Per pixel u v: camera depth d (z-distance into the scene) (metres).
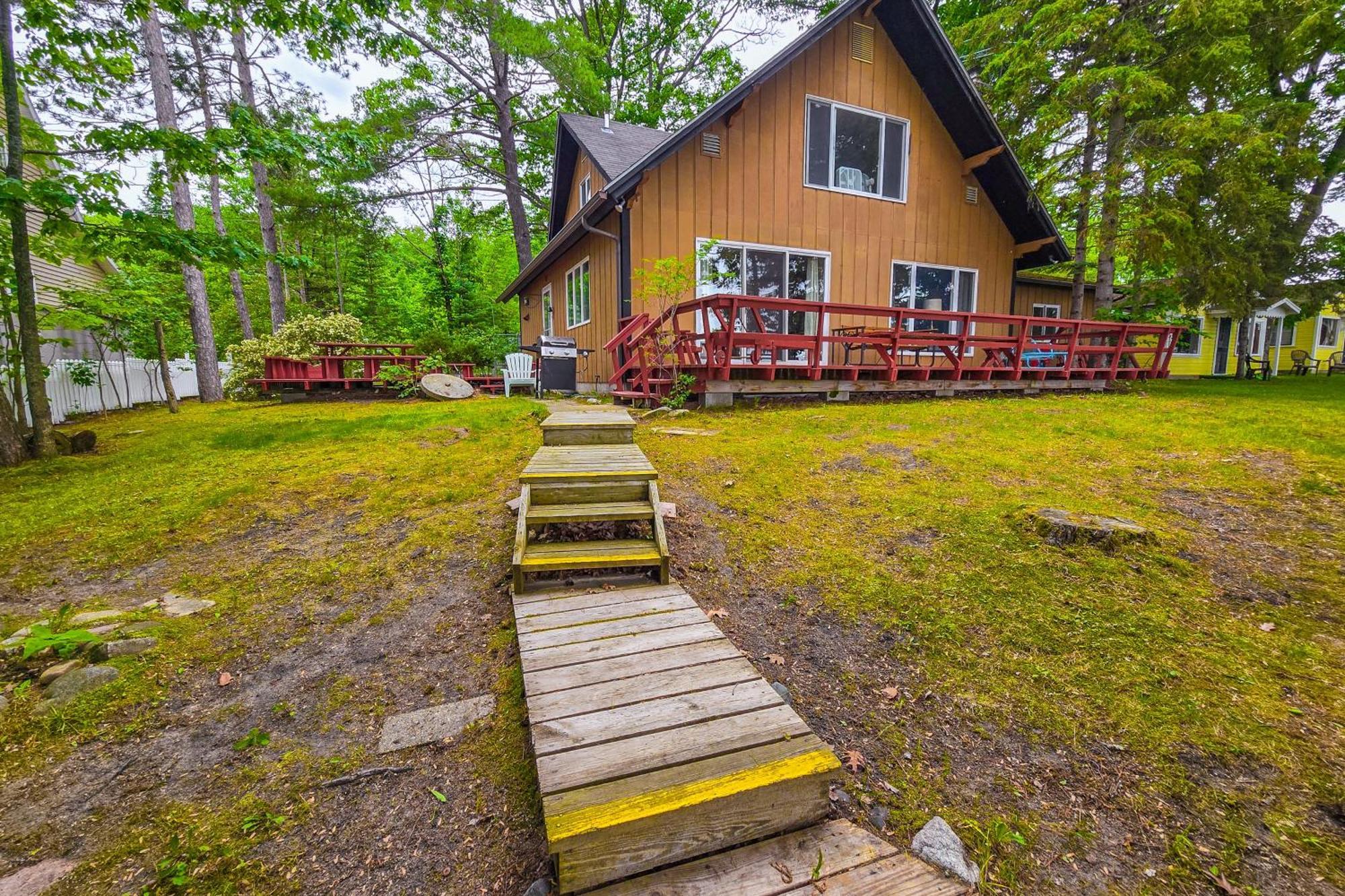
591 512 2.86
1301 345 19.50
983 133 9.52
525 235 16.64
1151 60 9.63
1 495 3.89
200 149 5.30
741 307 7.40
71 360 9.46
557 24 13.45
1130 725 1.78
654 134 11.89
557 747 1.47
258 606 2.53
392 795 1.61
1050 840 1.46
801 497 3.60
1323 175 10.55
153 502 3.64
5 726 1.82
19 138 5.08
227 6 6.02
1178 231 9.31
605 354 9.10
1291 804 1.51
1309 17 8.87
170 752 1.76
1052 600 2.42
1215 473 3.74
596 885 1.25
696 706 1.66
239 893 1.33
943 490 3.60
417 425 5.64
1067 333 9.25
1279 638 2.13
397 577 2.76
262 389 9.34
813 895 1.25
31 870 1.37
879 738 1.79
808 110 8.69
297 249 21.17
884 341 8.27
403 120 14.19
